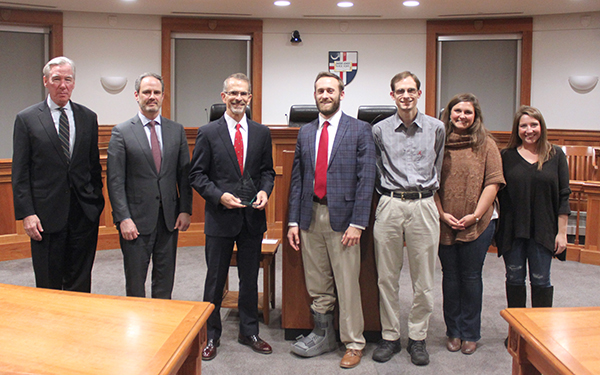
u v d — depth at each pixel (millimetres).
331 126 2473
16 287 1705
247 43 6375
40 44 5953
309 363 2516
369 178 2385
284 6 5688
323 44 6387
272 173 2695
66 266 2586
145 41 6168
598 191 4336
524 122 2572
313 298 2760
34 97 5980
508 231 2650
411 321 2562
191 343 1369
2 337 1313
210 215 2537
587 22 6004
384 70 6387
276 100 6418
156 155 2498
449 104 2627
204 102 6402
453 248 2650
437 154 2484
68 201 2457
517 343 1455
